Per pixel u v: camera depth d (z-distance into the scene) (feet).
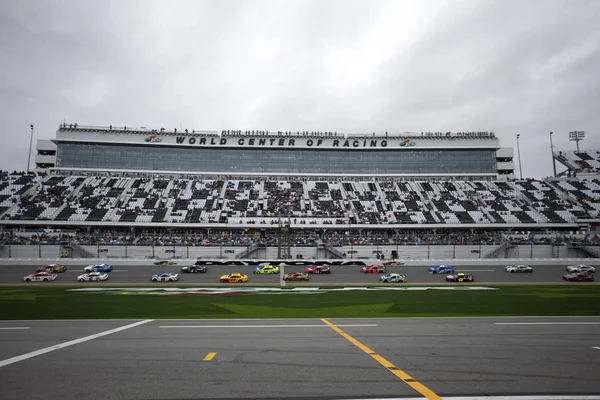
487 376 32.35
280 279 174.60
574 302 91.40
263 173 319.68
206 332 52.16
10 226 246.27
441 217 270.67
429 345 44.16
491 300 96.58
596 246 235.40
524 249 240.32
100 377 31.71
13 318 66.39
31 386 29.45
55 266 187.52
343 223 262.88
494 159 328.29
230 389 28.94
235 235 256.11
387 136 327.88
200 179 311.68
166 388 29.09
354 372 33.37
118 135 310.04
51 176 294.66
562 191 303.27
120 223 249.34
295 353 40.01
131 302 92.32
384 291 126.41
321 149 325.21
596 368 34.94
